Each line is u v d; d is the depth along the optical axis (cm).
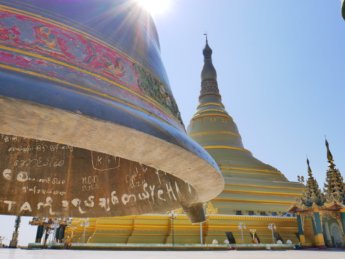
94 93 470
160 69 744
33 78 405
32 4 518
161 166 542
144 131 449
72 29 542
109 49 586
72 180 1052
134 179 985
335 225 4369
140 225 4381
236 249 4303
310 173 4991
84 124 408
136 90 574
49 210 995
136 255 2197
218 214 4809
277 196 5741
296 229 5172
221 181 671
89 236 4388
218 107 7181
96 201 1017
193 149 543
